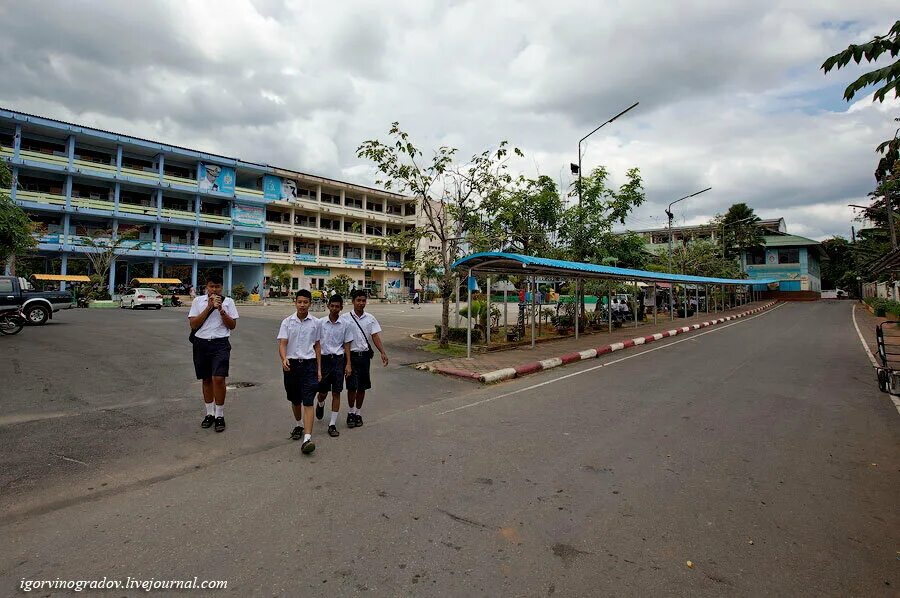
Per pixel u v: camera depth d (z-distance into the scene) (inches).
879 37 143.9
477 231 565.3
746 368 414.0
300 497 153.6
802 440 212.8
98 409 252.2
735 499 153.3
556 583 109.3
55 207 1220.5
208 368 225.1
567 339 628.7
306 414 198.5
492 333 669.3
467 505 148.3
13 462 179.9
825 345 583.8
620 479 168.7
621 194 713.6
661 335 691.4
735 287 1535.4
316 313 1119.0
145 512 143.2
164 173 1456.7
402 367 414.9
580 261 724.0
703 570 114.7
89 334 546.0
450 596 104.6
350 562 117.6
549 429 230.1
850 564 117.7
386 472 174.9
